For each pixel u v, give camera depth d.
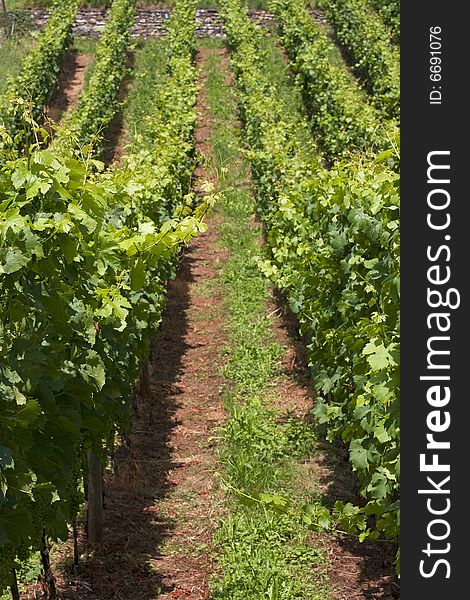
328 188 7.72
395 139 5.58
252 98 19.00
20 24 29.25
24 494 4.07
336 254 7.20
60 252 4.20
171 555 6.41
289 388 9.91
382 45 23.91
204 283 13.91
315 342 8.21
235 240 15.66
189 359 11.05
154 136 15.89
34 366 4.02
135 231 7.54
